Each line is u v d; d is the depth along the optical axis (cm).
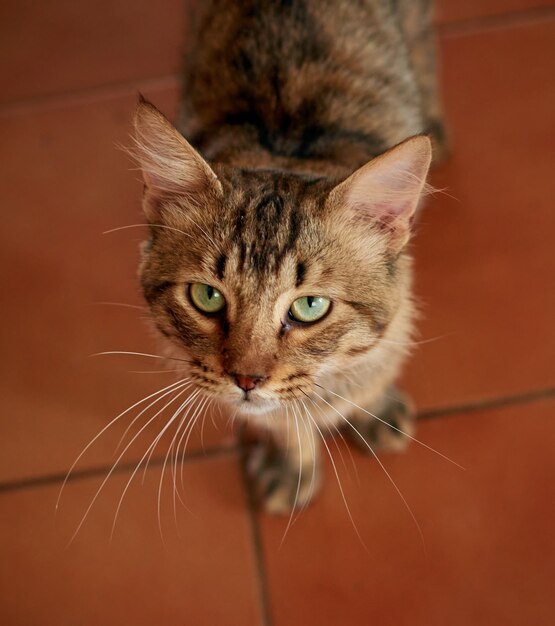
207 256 44
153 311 46
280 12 54
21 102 67
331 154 49
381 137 52
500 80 65
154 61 68
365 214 44
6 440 58
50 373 59
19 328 61
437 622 52
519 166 62
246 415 50
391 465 56
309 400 48
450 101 65
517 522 54
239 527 55
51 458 57
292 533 55
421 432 57
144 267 46
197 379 45
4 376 59
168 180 45
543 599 52
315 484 56
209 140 51
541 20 66
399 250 45
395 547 54
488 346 58
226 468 56
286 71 52
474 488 55
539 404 57
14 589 54
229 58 54
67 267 62
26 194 65
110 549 55
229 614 53
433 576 53
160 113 42
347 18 55
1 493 57
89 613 54
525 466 55
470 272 60
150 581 54
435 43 66
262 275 43
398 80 56
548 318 58
